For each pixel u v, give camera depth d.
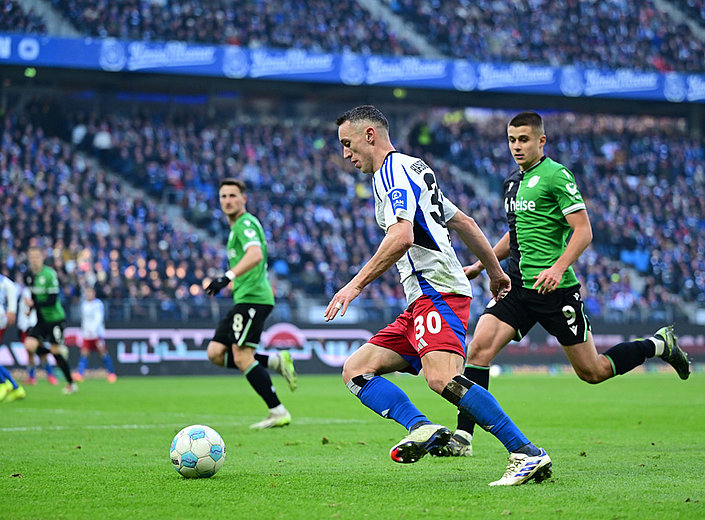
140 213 54.41
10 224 51.09
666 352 13.67
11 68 59.75
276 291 53.75
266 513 8.30
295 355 46.19
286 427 18.52
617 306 55.69
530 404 25.69
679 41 74.44
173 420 20.55
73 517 8.16
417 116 73.75
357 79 62.38
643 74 68.12
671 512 8.12
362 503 8.79
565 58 70.69
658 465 11.72
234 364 18.80
